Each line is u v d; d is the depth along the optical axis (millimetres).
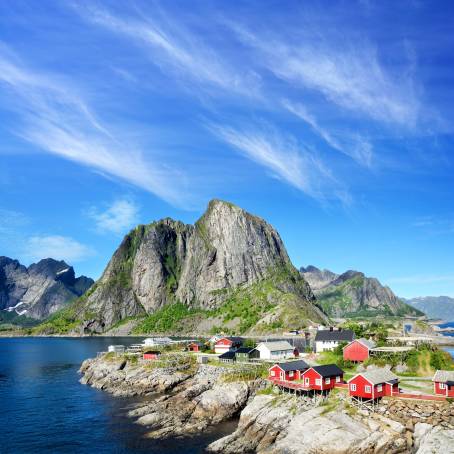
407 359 107625
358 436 72125
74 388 140875
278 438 80438
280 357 133750
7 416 107438
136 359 155375
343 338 142375
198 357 143250
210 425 95625
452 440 66438
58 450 84188
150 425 97438
